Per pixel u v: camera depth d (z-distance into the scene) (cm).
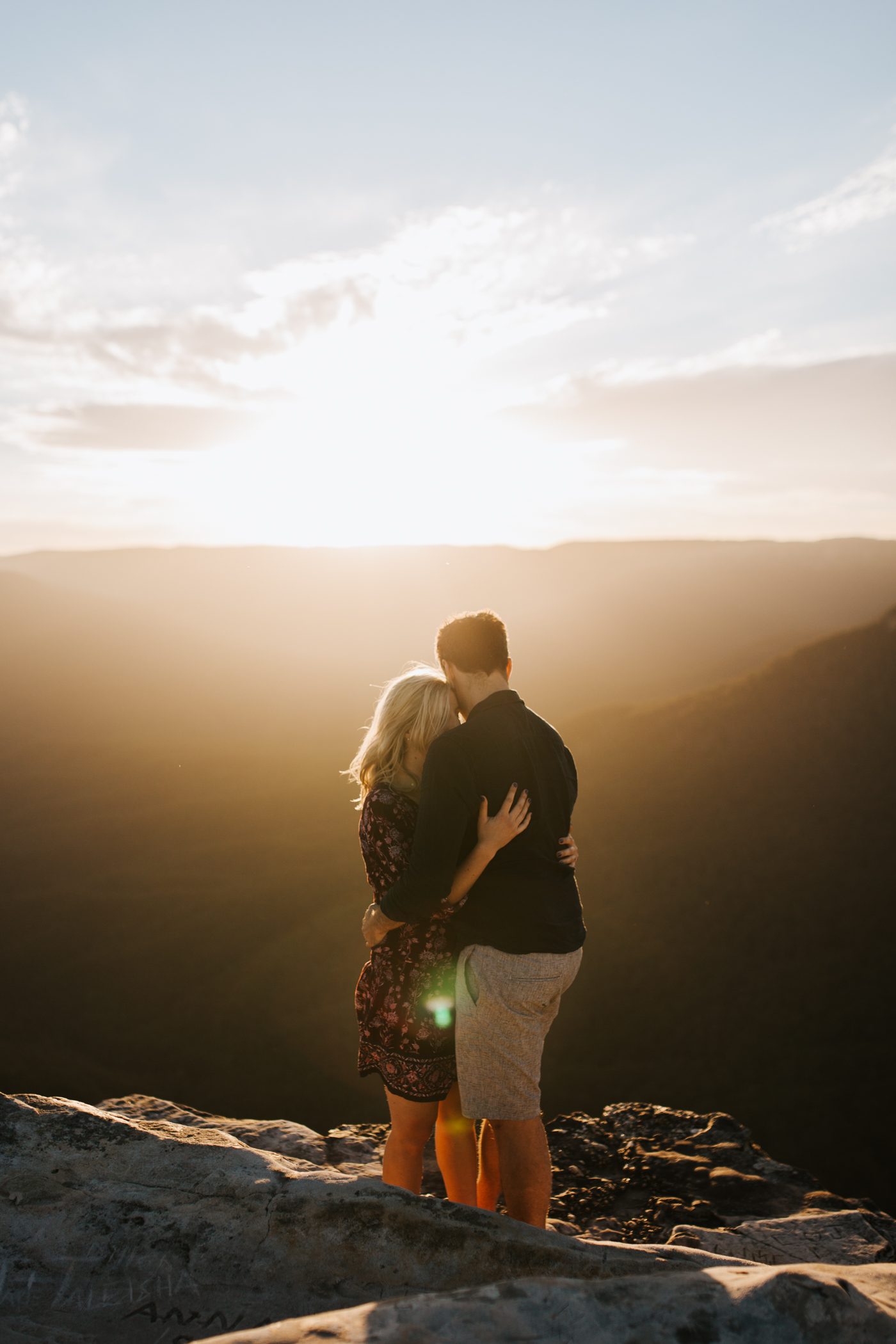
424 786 218
